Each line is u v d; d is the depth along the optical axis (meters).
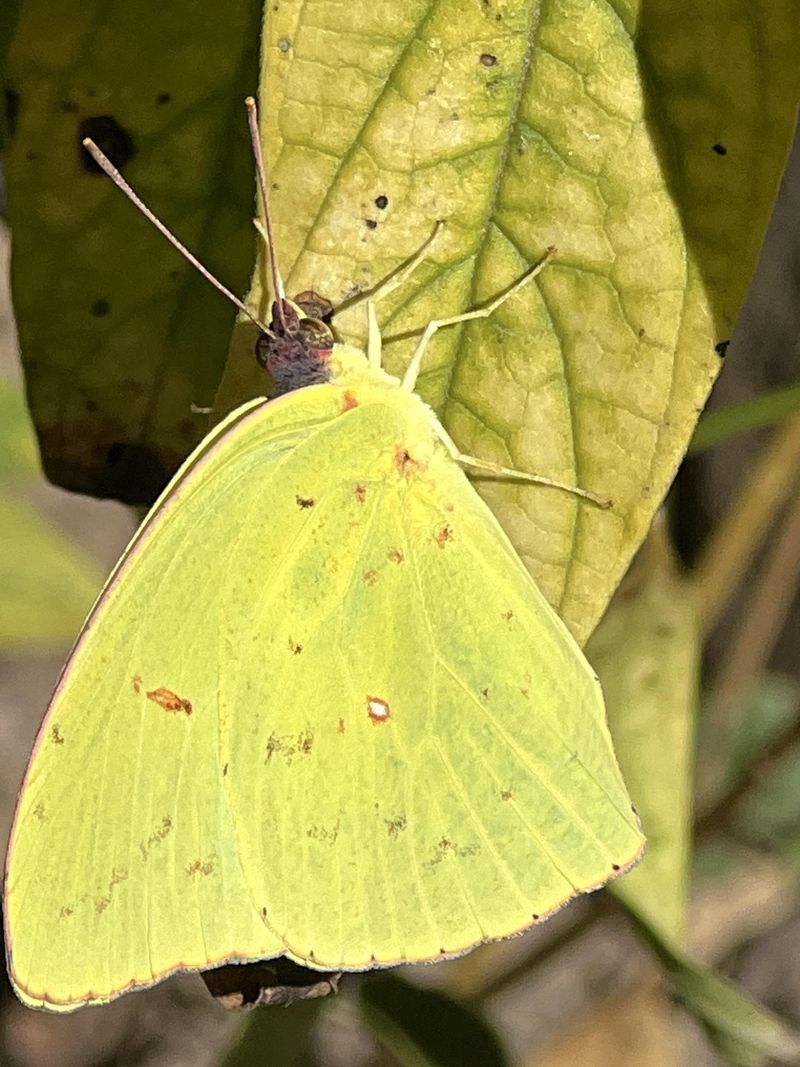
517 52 0.11
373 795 0.12
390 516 0.12
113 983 0.12
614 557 0.11
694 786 0.19
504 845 0.12
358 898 0.12
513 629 0.12
